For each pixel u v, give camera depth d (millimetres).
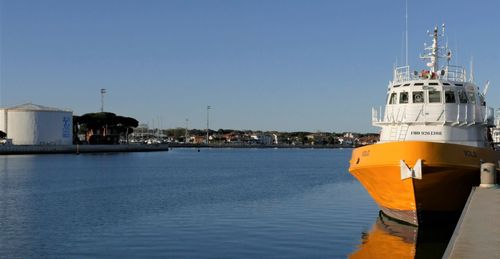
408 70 35000
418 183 28766
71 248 28266
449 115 32594
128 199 51812
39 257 26328
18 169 100500
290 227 34594
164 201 50156
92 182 72500
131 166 117688
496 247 15609
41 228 34562
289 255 26312
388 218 34500
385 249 27281
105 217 39438
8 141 182250
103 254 26797
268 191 60969
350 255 26234
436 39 35188
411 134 32969
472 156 29438
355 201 50219
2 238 31141
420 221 30938
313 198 53031
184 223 36500
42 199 51531
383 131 35062
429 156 28297
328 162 154375
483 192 26172
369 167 30703
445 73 34438
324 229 33719
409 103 33312
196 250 27531
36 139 190250
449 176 28734
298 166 127562
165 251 27328
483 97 36250
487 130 36562
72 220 38000
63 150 187375
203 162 146500
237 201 50250
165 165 125312
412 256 25875
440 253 26344
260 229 33906
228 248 27969
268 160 168000
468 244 15984
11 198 52281
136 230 33625
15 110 187750
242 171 103875
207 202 49312
